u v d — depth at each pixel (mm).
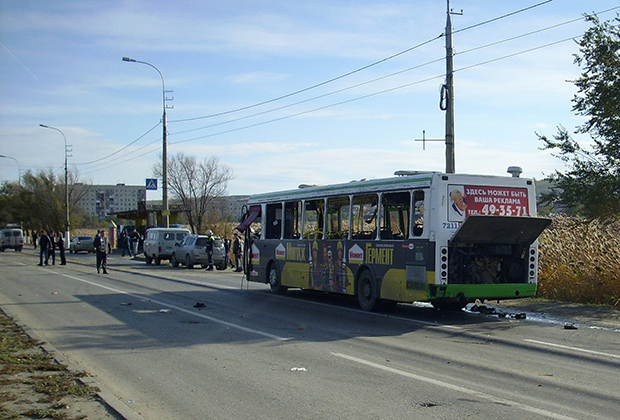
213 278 25594
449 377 7785
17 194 84938
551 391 7074
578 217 17734
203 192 58688
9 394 6777
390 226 13969
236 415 6238
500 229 12500
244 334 11203
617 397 6816
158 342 10383
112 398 6617
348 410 6332
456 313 14336
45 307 15070
